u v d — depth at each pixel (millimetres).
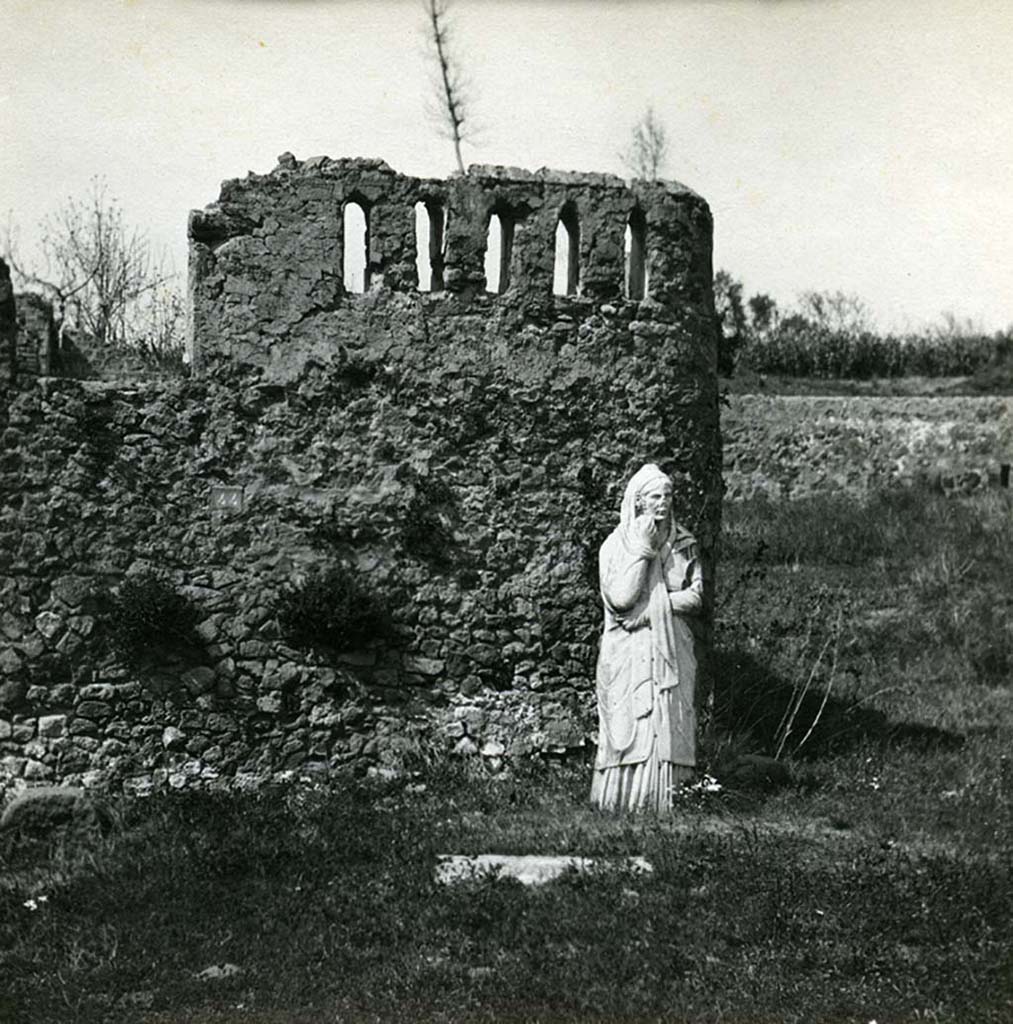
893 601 24406
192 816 13641
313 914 11125
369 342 15797
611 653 13727
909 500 30672
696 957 10203
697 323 16625
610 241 16281
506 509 15953
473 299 16031
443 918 10906
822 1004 9570
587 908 10945
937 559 26000
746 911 10883
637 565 13617
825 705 19047
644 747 13531
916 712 19422
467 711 15711
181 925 11078
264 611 15430
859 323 42250
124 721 15086
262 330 15609
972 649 22250
